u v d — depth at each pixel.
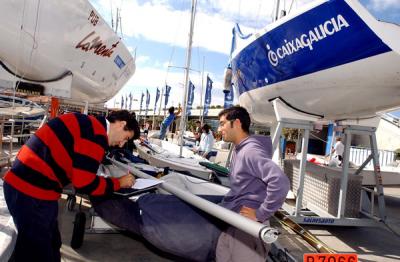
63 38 3.91
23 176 1.75
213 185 3.45
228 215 1.69
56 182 1.80
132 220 2.67
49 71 4.10
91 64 4.75
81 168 1.75
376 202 6.32
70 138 1.76
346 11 2.96
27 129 7.43
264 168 1.89
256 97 4.70
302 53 3.49
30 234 1.78
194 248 2.39
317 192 4.56
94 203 2.91
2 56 3.84
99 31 4.50
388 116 15.30
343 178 4.10
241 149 2.07
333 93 3.55
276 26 3.72
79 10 3.93
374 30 2.89
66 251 3.09
